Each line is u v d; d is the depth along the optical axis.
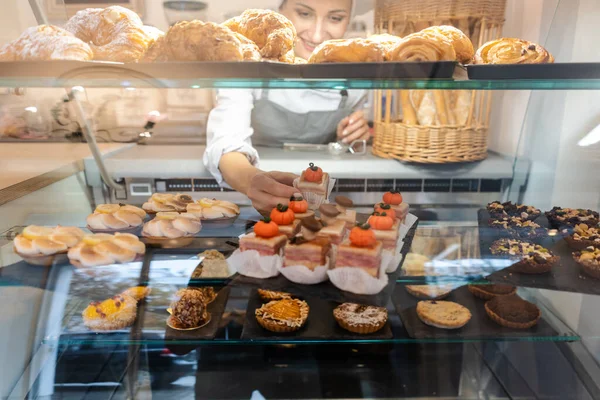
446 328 1.34
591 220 1.55
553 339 1.34
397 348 1.42
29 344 1.30
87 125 1.58
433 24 1.48
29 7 1.35
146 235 1.45
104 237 1.37
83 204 1.61
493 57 1.17
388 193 1.50
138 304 1.38
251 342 1.35
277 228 1.24
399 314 1.37
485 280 1.31
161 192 1.71
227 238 1.44
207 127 1.75
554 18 1.53
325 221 1.28
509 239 1.48
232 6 1.47
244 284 1.21
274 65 1.09
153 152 1.72
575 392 1.29
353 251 1.14
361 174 1.71
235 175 1.59
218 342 1.34
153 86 1.11
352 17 1.49
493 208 1.70
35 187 1.48
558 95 1.69
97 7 1.42
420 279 1.32
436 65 1.09
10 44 1.11
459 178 1.75
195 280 1.35
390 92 1.72
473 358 1.39
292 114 1.80
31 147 1.49
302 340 1.35
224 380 1.38
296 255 1.17
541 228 1.55
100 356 1.38
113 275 1.32
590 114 1.63
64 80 1.08
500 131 1.80
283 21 1.30
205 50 1.10
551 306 1.40
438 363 1.40
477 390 1.32
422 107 1.68
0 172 1.43
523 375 1.35
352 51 1.10
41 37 1.10
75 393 1.33
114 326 1.33
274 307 1.42
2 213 1.40
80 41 1.12
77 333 1.33
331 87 1.12
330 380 1.38
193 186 1.73
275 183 1.45
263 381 1.36
